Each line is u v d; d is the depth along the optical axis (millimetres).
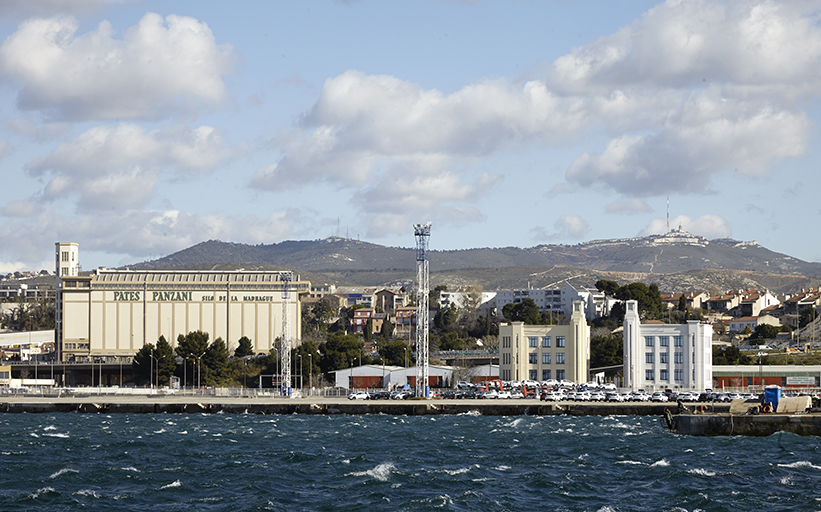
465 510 86188
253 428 166000
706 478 100688
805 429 142125
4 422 182000
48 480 103062
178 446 135125
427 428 163625
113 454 125875
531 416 191625
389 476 103438
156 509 87875
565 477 102250
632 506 87312
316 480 102688
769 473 103500
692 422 147000
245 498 92125
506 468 110062
